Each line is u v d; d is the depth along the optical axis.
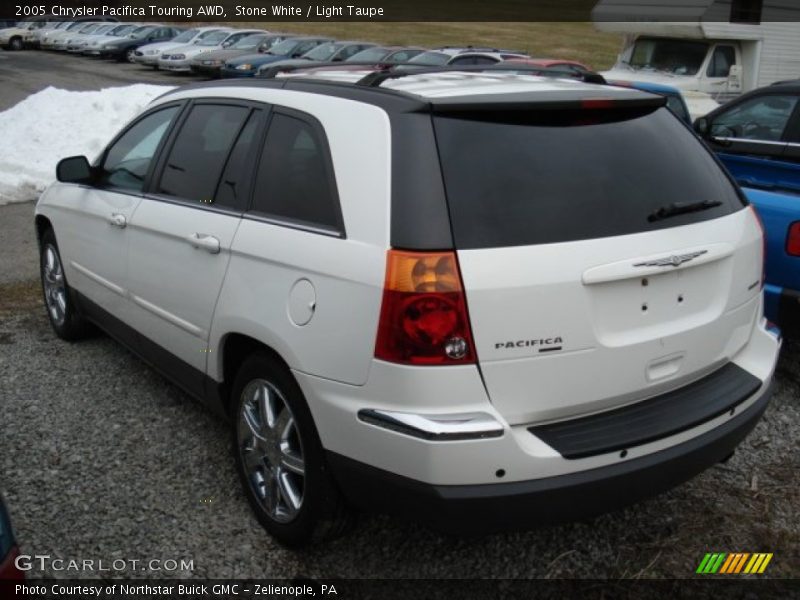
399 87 2.94
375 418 2.57
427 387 2.49
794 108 5.95
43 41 37.59
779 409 4.36
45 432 4.02
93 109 12.62
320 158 2.96
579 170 2.77
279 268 2.96
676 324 2.85
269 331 2.96
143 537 3.22
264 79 3.57
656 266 2.72
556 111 2.85
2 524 2.41
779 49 13.66
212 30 30.33
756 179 5.46
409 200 2.57
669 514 3.42
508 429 2.50
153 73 28.86
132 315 4.12
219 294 3.27
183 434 4.02
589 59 36.66
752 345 3.26
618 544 3.22
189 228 3.49
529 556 3.15
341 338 2.67
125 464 3.74
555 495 2.55
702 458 2.84
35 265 7.10
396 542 3.23
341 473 2.75
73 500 3.45
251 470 3.30
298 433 2.95
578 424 2.69
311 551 3.16
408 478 2.54
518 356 2.54
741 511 3.44
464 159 2.64
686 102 12.16
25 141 11.62
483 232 2.55
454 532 2.58
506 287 2.50
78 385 4.57
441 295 2.47
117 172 4.38
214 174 3.52
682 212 2.90
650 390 2.83
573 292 2.58
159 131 4.12
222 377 3.43
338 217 2.78
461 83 3.04
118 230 4.14
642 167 2.92
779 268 4.29
